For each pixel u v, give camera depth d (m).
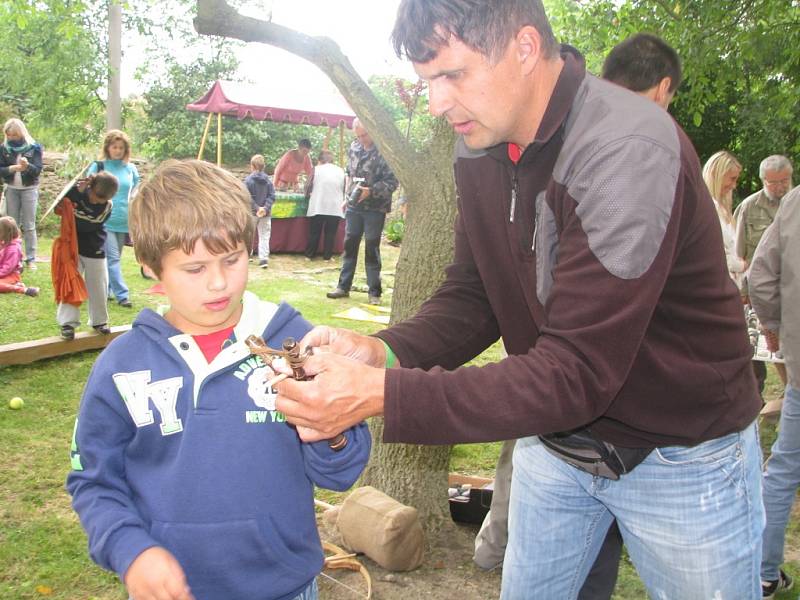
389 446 3.37
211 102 12.20
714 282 1.61
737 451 1.72
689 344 1.63
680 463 1.71
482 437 1.38
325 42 3.11
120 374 1.54
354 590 2.93
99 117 13.77
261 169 10.98
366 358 1.83
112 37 12.73
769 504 2.99
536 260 1.68
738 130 11.87
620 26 6.97
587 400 1.39
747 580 1.76
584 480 1.87
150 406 1.52
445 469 3.43
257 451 1.55
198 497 1.51
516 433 1.38
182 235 1.45
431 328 2.00
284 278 10.37
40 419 4.74
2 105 14.10
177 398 1.53
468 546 3.30
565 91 1.52
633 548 1.86
